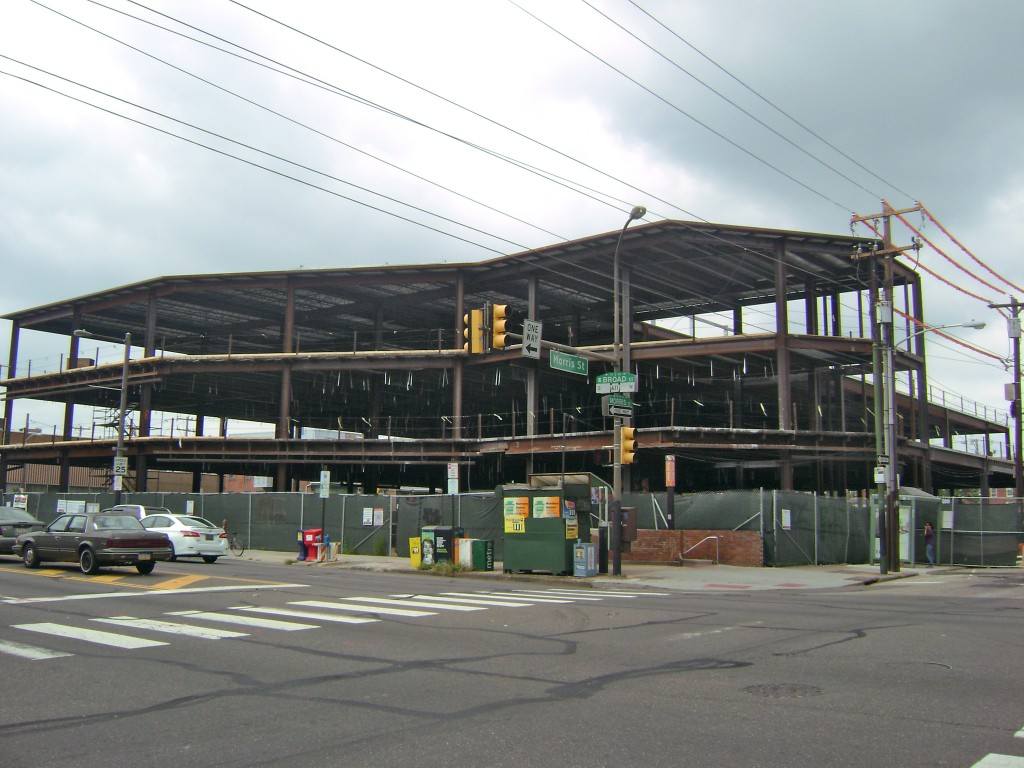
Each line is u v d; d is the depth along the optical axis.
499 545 31.48
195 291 53.25
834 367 51.59
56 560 22.55
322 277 51.47
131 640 11.41
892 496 28.33
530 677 9.03
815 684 8.63
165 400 69.12
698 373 55.09
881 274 47.75
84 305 60.50
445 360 49.62
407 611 14.90
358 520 35.66
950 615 15.02
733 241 43.56
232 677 9.05
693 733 6.74
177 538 28.28
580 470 55.41
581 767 5.88
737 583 23.36
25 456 63.12
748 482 60.22
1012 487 82.94
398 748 6.38
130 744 6.57
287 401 51.03
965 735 6.67
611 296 55.44
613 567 24.62
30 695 8.23
